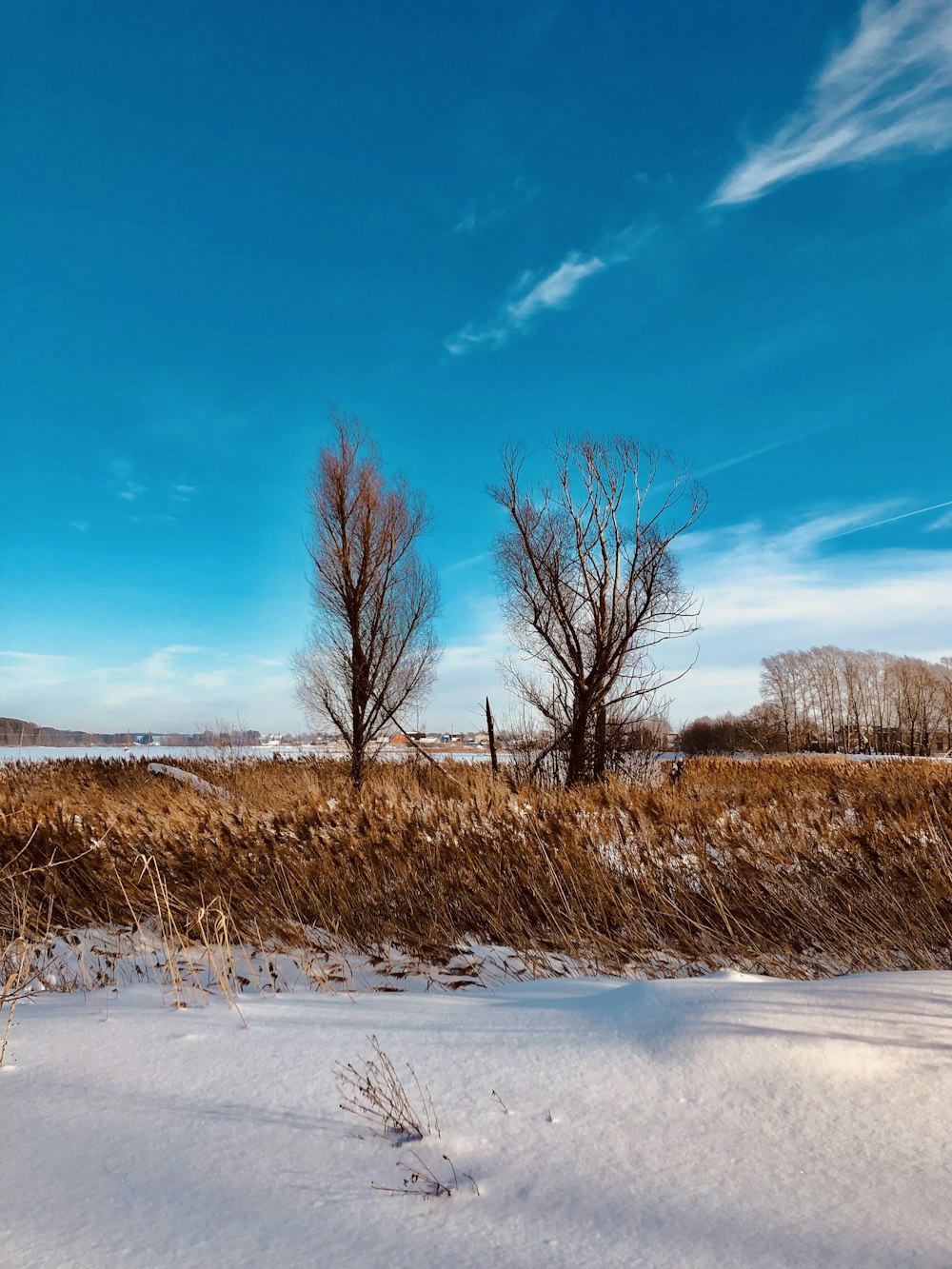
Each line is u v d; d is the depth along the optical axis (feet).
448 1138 7.36
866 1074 8.08
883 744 189.16
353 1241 5.80
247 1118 7.90
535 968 15.89
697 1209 6.14
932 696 195.00
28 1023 11.39
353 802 30.71
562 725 43.75
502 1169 6.79
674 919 17.79
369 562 56.24
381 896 19.47
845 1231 5.80
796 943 16.97
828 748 191.83
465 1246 5.73
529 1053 9.17
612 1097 7.98
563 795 33.88
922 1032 8.93
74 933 18.26
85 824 24.02
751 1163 6.75
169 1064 9.48
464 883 19.67
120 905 19.61
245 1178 6.73
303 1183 6.62
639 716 43.98
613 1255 5.59
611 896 18.56
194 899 19.53
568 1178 6.63
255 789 48.16
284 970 16.01
